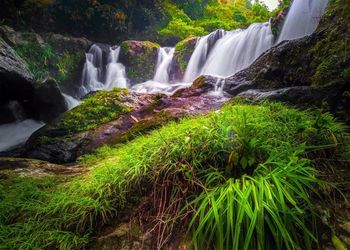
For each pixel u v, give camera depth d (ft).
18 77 26.11
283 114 9.41
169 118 15.39
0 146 23.71
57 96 28.30
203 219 5.23
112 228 6.45
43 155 17.11
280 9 34.17
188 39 47.19
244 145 6.40
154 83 44.16
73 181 9.28
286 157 6.42
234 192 5.64
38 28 49.62
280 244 5.02
